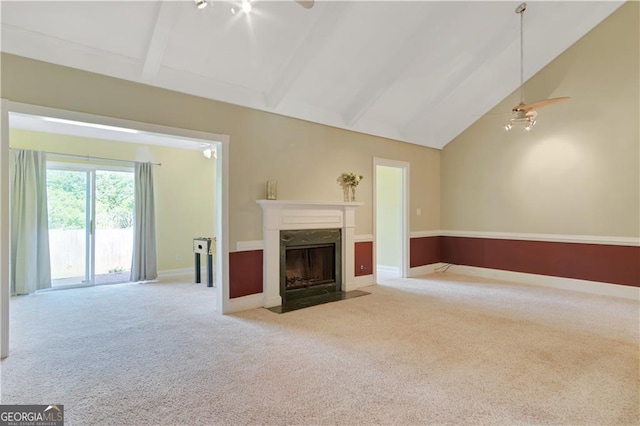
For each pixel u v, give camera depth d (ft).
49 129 16.17
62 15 9.04
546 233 17.43
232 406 6.57
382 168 23.12
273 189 13.96
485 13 13.52
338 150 16.66
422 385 7.38
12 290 15.46
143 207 18.97
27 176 15.79
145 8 9.51
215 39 11.00
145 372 7.95
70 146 17.30
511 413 6.36
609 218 15.42
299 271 15.65
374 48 13.41
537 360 8.61
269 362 8.49
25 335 10.41
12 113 9.06
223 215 12.79
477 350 9.23
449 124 20.20
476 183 20.36
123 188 19.08
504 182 19.06
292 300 14.62
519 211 18.47
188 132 12.00
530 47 15.89
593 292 15.89
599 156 15.66
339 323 11.53
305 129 15.35
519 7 13.57
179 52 11.03
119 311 13.01
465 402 6.72
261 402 6.71
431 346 9.51
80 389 7.20
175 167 20.68
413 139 19.94
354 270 17.07
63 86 9.75
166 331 10.77
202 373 7.91
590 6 14.62
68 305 13.85
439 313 12.66
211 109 12.59
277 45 11.93
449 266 21.83
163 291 16.46
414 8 12.19
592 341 9.84
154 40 10.00
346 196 16.84
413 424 6.04
